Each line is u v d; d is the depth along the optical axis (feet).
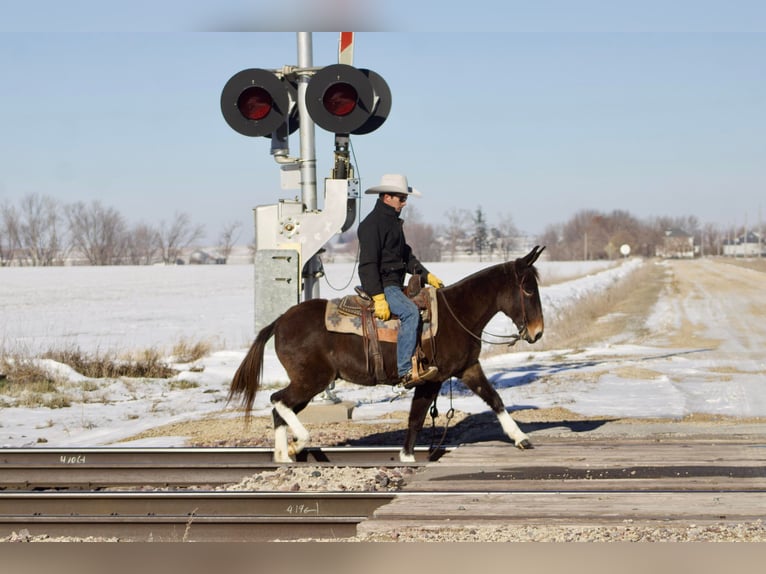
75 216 496.64
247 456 35.04
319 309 33.30
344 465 32.68
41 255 475.31
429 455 35.22
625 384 55.42
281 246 43.62
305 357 32.89
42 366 63.36
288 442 36.88
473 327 33.09
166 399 56.39
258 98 43.06
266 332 33.68
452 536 24.09
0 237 471.62
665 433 37.22
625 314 122.93
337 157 43.91
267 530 26.12
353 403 46.93
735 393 50.34
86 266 451.12
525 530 24.31
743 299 148.77
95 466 33.35
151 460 35.17
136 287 221.46
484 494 27.68
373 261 31.78
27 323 117.50
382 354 32.22
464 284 33.32
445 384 56.85
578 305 118.93
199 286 226.79
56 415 50.14
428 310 32.45
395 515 25.75
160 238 529.45
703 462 31.42
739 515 24.98
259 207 43.98
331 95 42.04
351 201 44.55
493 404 34.30
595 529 24.16
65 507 28.96
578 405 47.32
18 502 28.99
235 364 72.54
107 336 99.66
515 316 33.19
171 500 28.66
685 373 59.82
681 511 25.44
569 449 34.01
